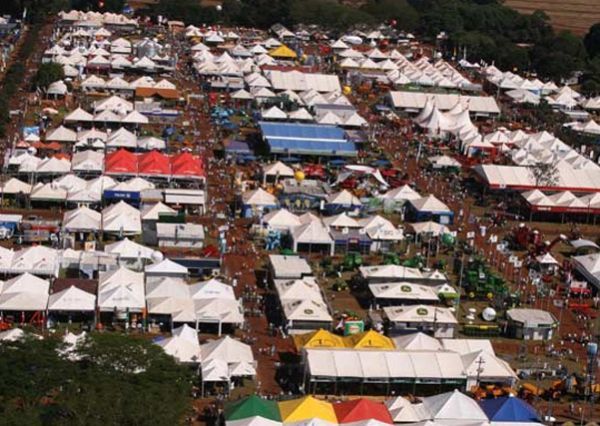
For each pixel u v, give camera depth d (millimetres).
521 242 144750
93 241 129625
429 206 150375
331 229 138750
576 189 166125
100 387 77438
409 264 130250
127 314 107812
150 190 146625
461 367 99875
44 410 76500
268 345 107875
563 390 102062
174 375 84125
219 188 158750
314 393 97875
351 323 109500
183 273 119000
